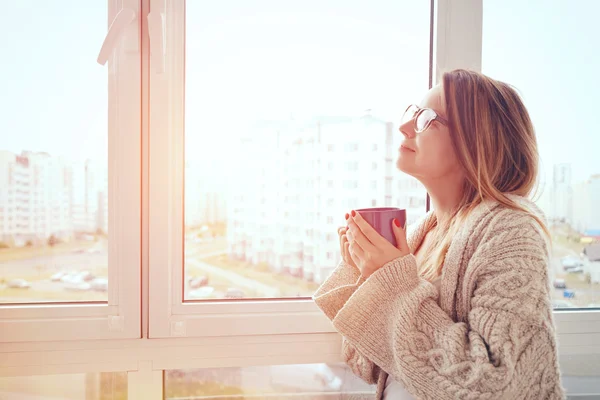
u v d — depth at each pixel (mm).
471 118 724
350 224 747
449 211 796
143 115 922
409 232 917
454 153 744
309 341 985
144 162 924
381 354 704
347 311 710
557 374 632
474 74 761
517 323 592
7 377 912
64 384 938
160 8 897
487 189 706
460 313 689
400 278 699
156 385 943
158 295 924
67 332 903
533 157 752
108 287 922
